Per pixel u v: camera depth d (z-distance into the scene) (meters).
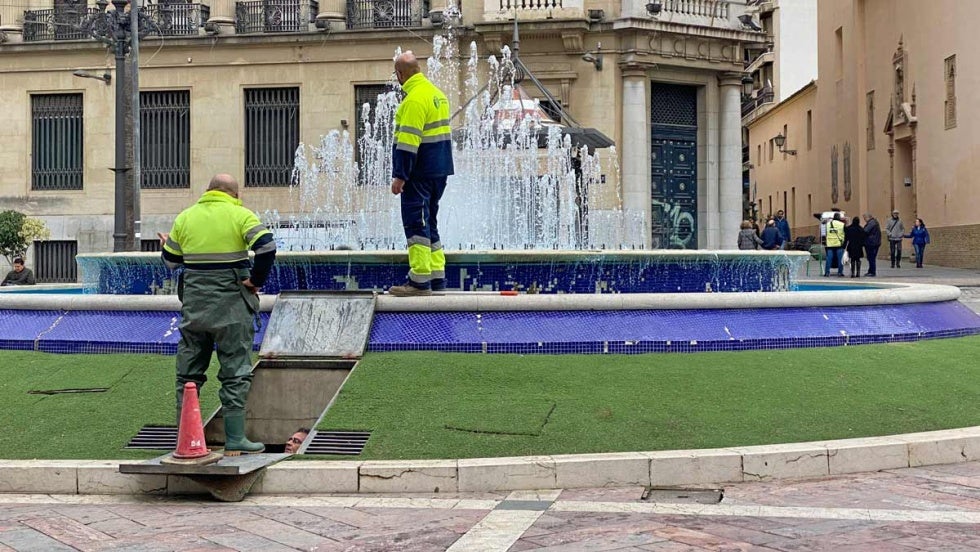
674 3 31.59
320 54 33.00
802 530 6.41
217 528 6.78
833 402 9.20
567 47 31.06
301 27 33.31
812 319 11.12
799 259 13.81
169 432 8.69
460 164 18.05
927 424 8.87
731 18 32.44
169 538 6.54
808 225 54.59
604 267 12.59
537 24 30.67
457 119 20.28
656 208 32.00
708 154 32.62
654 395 9.12
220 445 8.86
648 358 10.05
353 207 29.72
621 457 7.80
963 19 32.97
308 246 21.50
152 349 10.52
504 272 12.45
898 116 38.94
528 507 7.15
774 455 7.89
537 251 12.38
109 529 6.80
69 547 6.36
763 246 33.50
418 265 10.52
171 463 7.51
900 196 39.72
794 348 10.73
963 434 8.52
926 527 6.45
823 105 50.50
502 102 18.17
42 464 8.01
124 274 13.70
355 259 12.30
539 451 8.08
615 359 9.98
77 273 34.62
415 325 10.23
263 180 33.62
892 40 39.88
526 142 17.78
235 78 33.47
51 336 10.92
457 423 8.51
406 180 10.39
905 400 9.38
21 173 34.66
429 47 32.25
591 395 9.07
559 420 8.57
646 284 12.73
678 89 32.47
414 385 9.23
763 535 6.30
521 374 9.48
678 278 12.86
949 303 13.11
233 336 8.14
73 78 34.38
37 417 9.07
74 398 9.48
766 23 65.88
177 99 34.00
